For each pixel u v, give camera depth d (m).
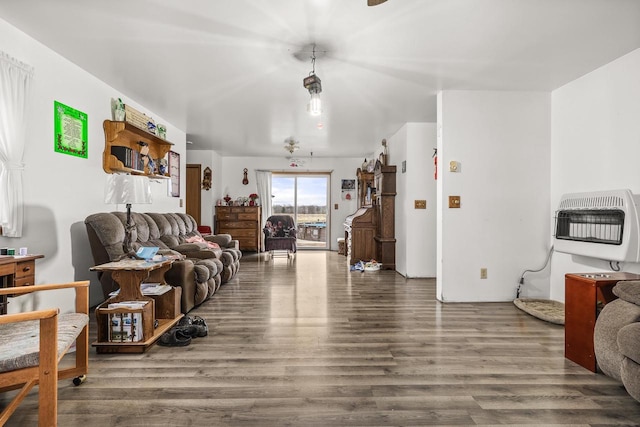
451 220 4.07
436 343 2.77
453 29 2.69
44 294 2.99
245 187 9.09
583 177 3.58
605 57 3.15
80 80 3.44
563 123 3.88
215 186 8.41
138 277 2.68
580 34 2.74
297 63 3.33
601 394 2.00
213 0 2.32
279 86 3.96
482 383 2.12
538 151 4.10
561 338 2.89
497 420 1.74
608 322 2.12
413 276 5.51
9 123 2.54
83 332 2.08
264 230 7.50
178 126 5.83
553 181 4.06
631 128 3.03
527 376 2.21
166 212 5.50
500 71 3.49
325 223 9.49
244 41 2.90
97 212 3.72
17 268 2.26
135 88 4.03
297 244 9.47
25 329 1.83
